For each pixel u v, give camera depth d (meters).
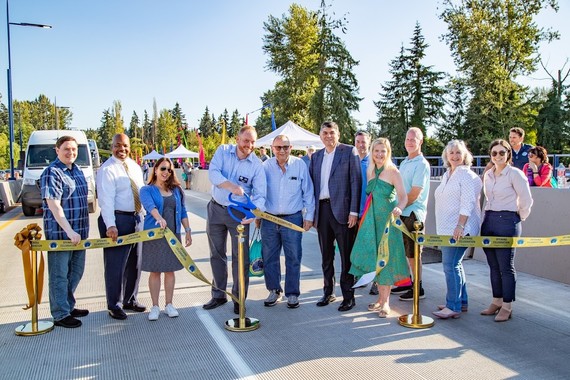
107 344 4.21
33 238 4.52
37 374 3.65
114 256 4.80
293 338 4.35
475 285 6.03
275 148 5.27
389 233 4.77
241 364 3.80
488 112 35.81
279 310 5.16
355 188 5.07
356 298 5.63
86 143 15.18
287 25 44.97
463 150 4.81
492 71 35.09
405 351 4.04
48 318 4.88
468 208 4.68
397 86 47.06
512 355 3.94
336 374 3.62
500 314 4.76
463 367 3.72
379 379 3.53
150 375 3.62
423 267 6.96
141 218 5.17
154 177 4.98
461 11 36.22
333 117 38.19
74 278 4.85
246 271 5.10
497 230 4.80
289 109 42.66
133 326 4.66
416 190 5.21
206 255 8.16
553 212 6.16
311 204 5.36
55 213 4.42
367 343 4.22
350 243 5.20
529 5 35.19
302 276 6.65
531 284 6.00
